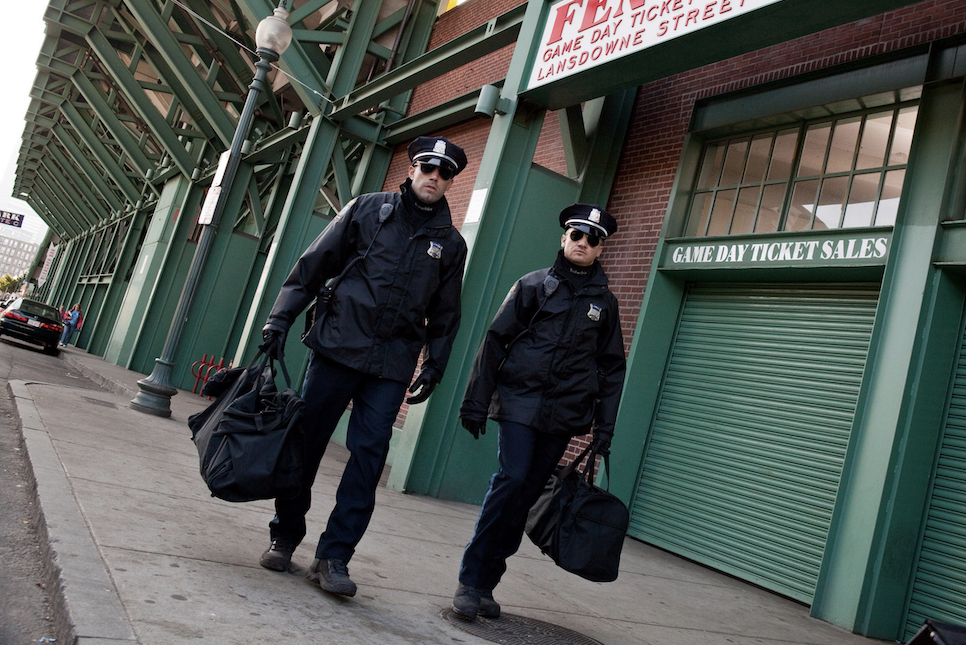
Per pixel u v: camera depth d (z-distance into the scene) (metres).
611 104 9.10
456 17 13.88
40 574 2.71
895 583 5.24
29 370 12.71
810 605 6.05
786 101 7.28
